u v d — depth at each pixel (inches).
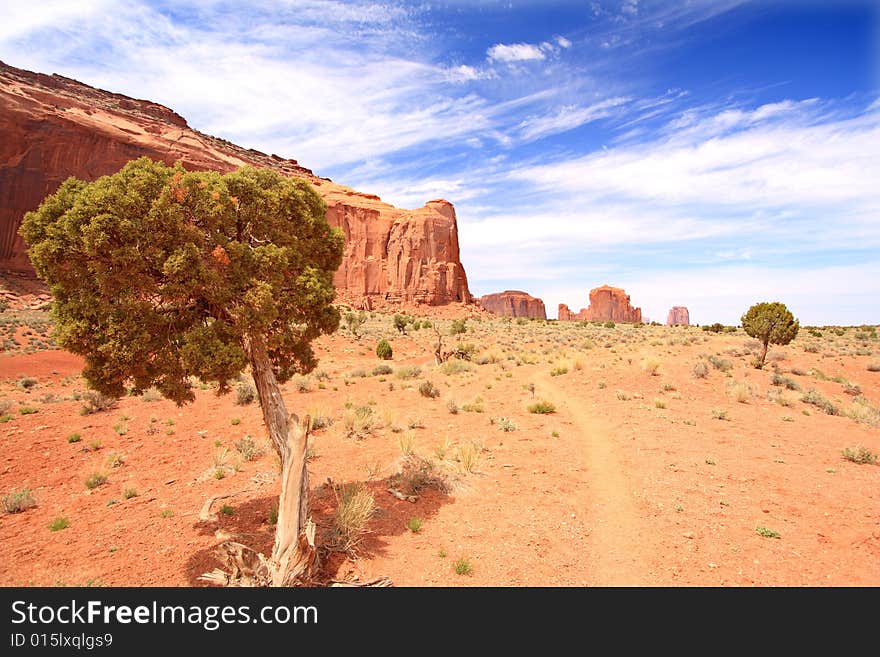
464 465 446.3
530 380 966.4
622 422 627.5
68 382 1197.7
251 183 303.4
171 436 584.4
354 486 369.4
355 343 1995.6
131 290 265.7
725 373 984.9
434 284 5462.6
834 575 269.1
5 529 338.0
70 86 5054.1
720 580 267.0
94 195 247.1
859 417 671.1
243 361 277.4
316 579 261.1
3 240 3166.8
